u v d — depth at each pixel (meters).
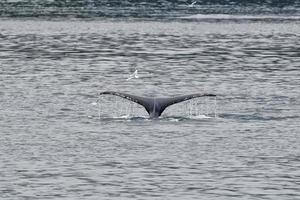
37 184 82.38
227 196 78.81
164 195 79.19
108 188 81.31
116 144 99.06
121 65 185.38
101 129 107.44
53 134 104.56
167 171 87.44
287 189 80.88
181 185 82.38
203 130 106.94
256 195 79.00
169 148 97.12
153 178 84.81
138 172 86.94
